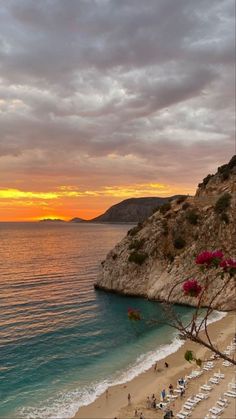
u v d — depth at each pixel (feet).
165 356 190.39
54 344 203.31
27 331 222.89
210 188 403.95
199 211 352.69
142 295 323.57
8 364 175.22
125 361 184.14
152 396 148.36
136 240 356.59
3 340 205.77
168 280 311.47
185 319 250.98
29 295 317.42
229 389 150.82
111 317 259.19
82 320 249.96
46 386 155.74
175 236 342.85
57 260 565.94
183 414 133.69
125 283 331.98
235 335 208.44
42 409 138.00
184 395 148.97
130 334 223.92
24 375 164.76
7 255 640.58
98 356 189.47
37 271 453.17
